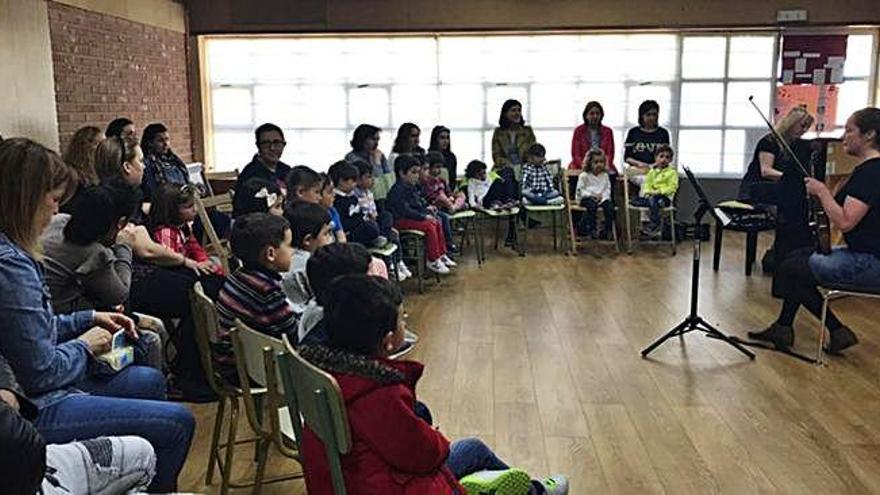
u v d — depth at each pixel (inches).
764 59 316.8
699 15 303.7
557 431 124.6
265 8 306.3
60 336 91.5
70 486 63.5
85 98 227.5
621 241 293.0
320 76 325.1
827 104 315.3
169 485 81.4
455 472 86.6
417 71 324.2
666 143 292.0
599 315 193.0
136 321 117.0
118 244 125.2
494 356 161.6
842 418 128.9
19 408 70.2
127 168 162.6
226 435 125.3
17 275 75.7
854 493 104.4
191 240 164.9
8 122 179.9
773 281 174.1
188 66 310.2
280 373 75.9
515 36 320.2
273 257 106.0
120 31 250.1
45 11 195.2
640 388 142.9
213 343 102.7
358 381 67.9
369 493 67.2
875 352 162.6
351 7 305.9
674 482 107.9
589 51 321.4
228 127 328.8
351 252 97.7
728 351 163.8
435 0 305.3
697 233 165.6
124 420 79.3
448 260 238.2
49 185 80.3
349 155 244.2
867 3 297.4
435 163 258.5
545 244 295.0
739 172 324.2
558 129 327.0
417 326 184.2
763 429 124.8
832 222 151.2
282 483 109.3
